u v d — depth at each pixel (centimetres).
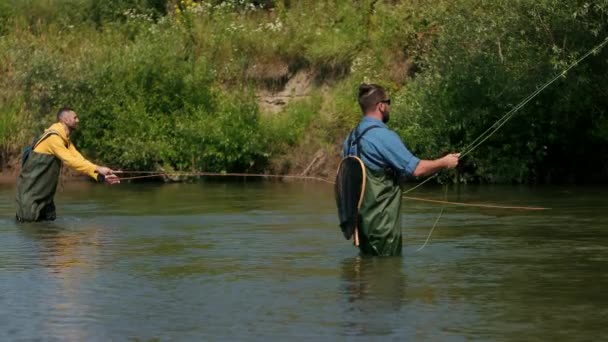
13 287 756
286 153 2008
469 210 1309
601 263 851
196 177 1962
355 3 2248
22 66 2089
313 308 675
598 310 664
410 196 1534
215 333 609
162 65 2072
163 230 1102
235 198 1519
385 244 895
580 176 1888
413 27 2086
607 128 1812
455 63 1803
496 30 1731
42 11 2372
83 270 832
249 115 2006
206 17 2267
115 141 2006
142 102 2030
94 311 673
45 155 1210
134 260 884
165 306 687
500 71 1742
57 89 2062
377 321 636
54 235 1065
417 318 643
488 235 1040
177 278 791
